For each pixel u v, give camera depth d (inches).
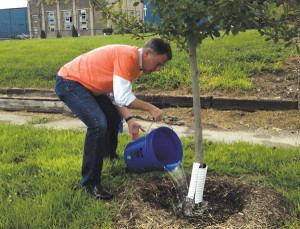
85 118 113.3
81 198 112.5
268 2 90.1
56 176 131.6
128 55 110.2
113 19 112.4
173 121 235.5
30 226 95.3
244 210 110.6
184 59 334.0
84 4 1606.8
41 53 449.7
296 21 94.7
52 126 229.3
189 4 86.7
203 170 113.7
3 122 243.8
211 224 107.1
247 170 142.4
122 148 165.5
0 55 449.1
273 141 192.1
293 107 237.0
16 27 2126.0
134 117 246.4
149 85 289.0
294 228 99.6
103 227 99.7
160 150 130.7
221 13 90.4
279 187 127.9
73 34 1454.2
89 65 117.3
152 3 100.1
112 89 120.3
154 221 105.0
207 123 228.2
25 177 132.5
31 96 294.0
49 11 1691.7
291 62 305.4
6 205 107.3
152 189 126.9
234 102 247.8
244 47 375.6
